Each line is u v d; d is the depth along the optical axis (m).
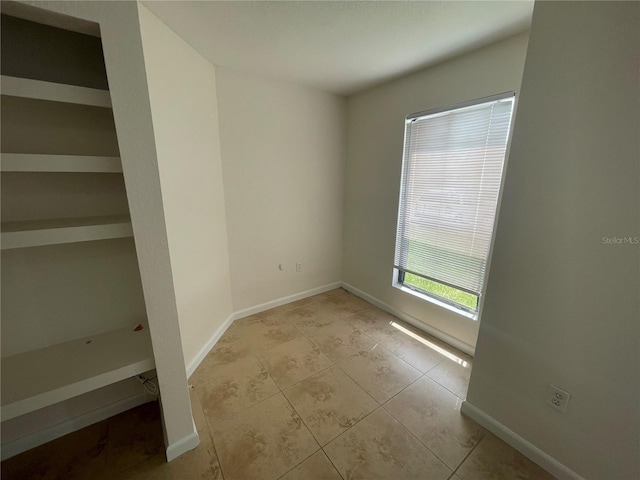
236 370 1.92
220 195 2.25
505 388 1.37
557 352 1.17
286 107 2.52
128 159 0.96
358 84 2.53
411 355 2.11
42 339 1.23
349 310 2.86
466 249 2.06
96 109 1.19
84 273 1.28
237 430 1.45
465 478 1.23
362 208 2.99
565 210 1.08
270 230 2.69
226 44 1.75
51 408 1.37
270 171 2.55
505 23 1.49
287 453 1.33
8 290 1.13
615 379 1.02
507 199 1.24
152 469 1.25
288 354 2.11
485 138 1.84
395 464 1.28
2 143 1.05
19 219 1.12
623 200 0.94
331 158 2.99
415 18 1.45
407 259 2.58
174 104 1.65
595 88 0.95
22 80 0.81
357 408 1.60
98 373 1.07
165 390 1.21
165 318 1.15
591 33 0.94
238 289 2.59
